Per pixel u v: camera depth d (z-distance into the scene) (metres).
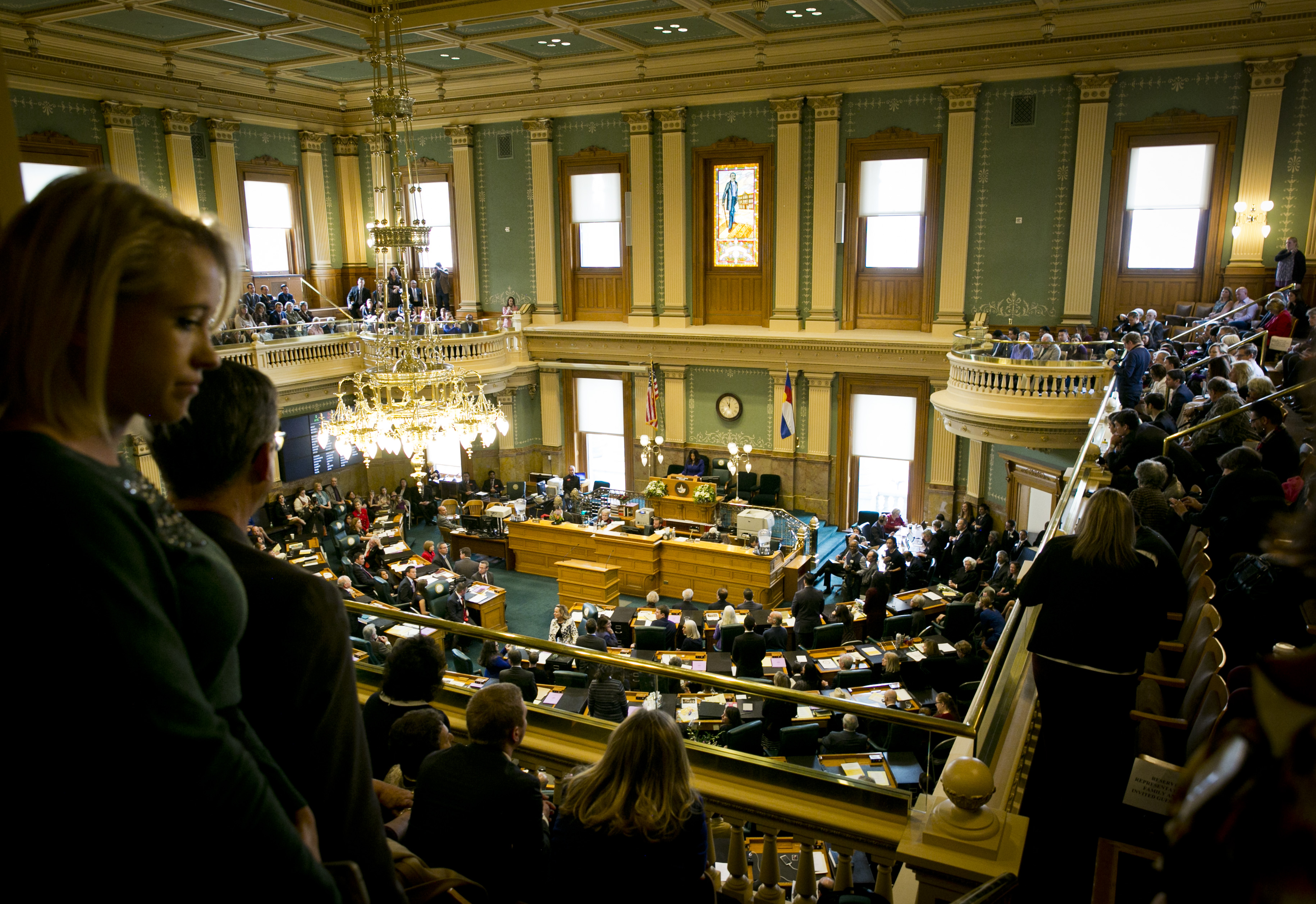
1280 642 3.71
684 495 18.86
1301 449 5.59
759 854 3.82
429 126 22.19
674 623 13.32
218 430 1.33
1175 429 7.28
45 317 0.82
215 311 0.99
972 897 2.34
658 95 19.44
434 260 22.97
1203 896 0.77
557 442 22.58
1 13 14.88
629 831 2.19
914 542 16.62
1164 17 15.07
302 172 22.12
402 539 18.16
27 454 0.80
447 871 1.80
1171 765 2.89
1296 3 14.16
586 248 21.36
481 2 14.62
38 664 0.75
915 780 3.21
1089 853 2.94
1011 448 17.02
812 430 19.59
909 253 18.27
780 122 18.48
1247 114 15.03
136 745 0.78
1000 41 16.30
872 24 16.50
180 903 0.84
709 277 20.23
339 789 1.38
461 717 4.05
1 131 1.36
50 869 0.79
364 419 11.45
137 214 0.86
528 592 17.12
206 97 19.38
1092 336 16.50
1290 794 0.72
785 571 16.19
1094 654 3.00
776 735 6.10
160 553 0.88
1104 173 16.23
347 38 17.20
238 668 1.12
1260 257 15.34
